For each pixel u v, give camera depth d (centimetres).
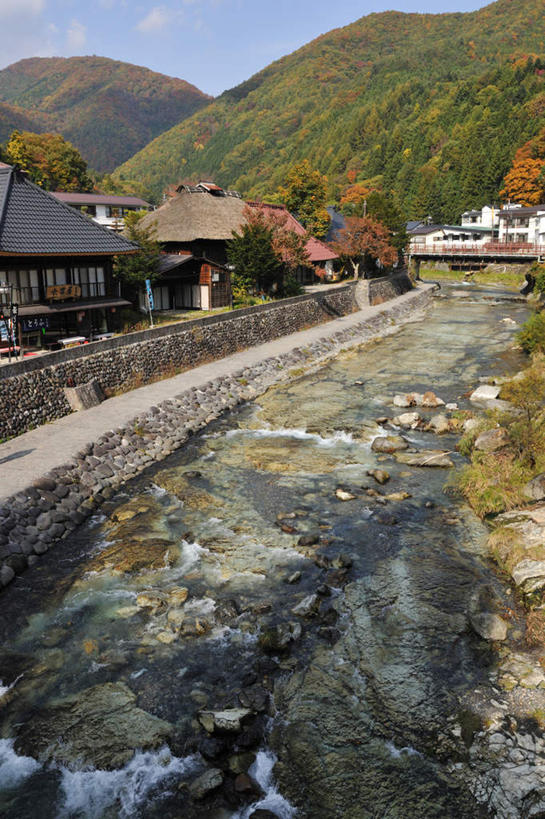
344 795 895
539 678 1102
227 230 5066
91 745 991
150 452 2281
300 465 2192
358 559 1548
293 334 4559
